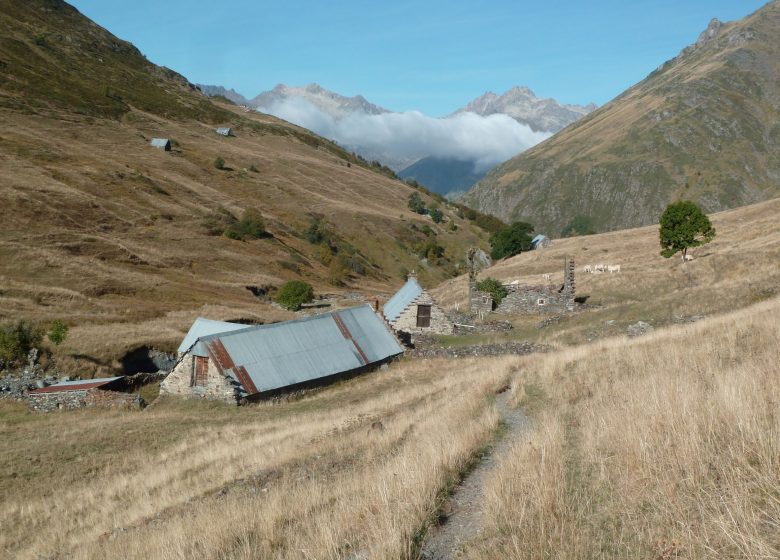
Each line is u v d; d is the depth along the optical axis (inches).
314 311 3211.1
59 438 1144.8
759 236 3097.9
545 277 3038.9
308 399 1429.6
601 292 2449.6
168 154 6417.3
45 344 1768.0
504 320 2153.1
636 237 4527.6
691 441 384.8
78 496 862.5
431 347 1839.3
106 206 3939.5
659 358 871.7
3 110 5718.5
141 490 825.5
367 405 1163.3
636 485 370.6
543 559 308.2
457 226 7603.4
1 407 1395.2
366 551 372.8
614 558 301.9
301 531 440.8
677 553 289.3
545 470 414.0
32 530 762.2
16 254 2669.8
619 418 506.9
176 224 4205.2
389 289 4857.3
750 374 533.3
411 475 455.8
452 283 3713.1
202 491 725.3
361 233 6264.8
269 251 4468.5
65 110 6491.1
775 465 328.2
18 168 4062.5
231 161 7322.8
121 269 2970.0
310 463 727.1
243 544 433.4
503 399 868.0
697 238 3319.4
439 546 366.6
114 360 1813.5
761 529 280.5
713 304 1747.0
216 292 3083.2
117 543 567.2
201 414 1309.1
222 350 1411.2
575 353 1145.4
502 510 379.6
